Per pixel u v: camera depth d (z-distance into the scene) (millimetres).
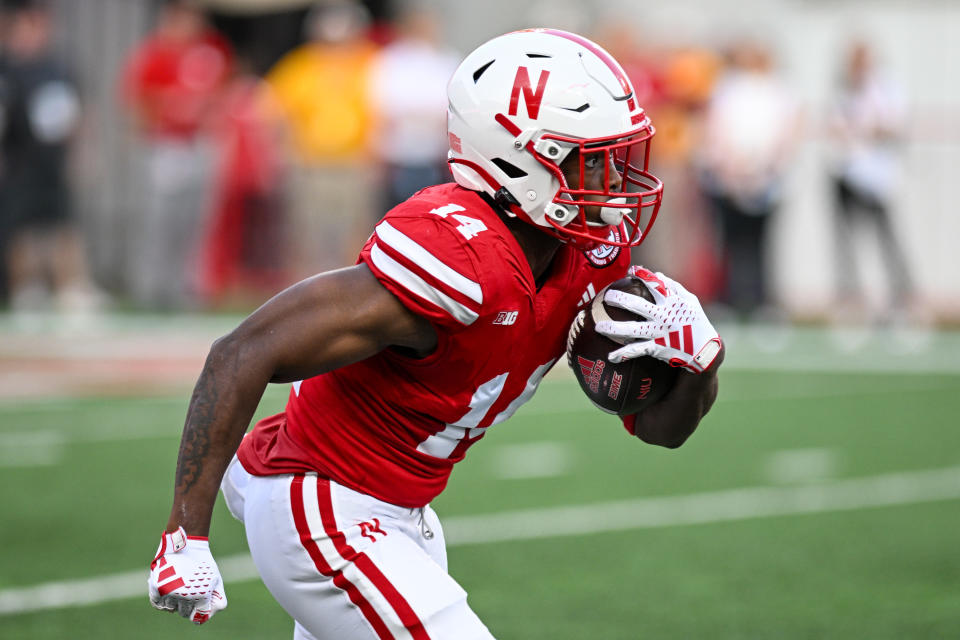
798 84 46469
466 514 20500
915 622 15383
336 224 41969
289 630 14914
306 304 9102
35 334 37531
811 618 15531
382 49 43719
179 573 8930
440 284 9039
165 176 41000
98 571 17141
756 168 40031
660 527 19797
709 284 41875
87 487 21750
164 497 21172
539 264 10023
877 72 40250
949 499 21734
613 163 10195
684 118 40875
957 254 46000
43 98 38938
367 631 9617
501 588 16672
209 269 42094
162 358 34219
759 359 37000
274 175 42125
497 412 10125
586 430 27547
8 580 16672
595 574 17344
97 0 44094
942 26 45781
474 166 9883
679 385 10625
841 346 39125
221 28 50219
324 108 41312
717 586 16844
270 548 9914
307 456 9867
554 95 9648
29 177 39688
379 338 9203
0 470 22859
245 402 9055
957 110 45812
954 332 41844
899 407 30156
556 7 46469
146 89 40219
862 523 20141
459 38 46531
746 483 22812
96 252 44375
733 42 44531
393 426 9750
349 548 9664
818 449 25578
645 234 10117
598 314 10336
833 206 41312
